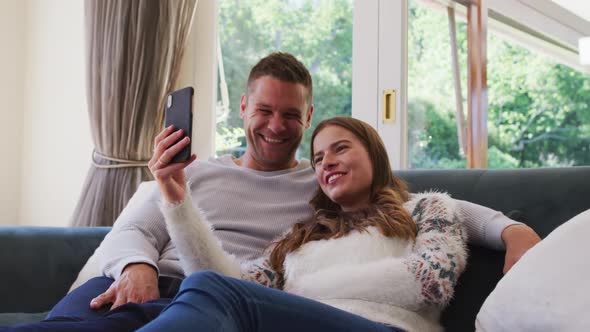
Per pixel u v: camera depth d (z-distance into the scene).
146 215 1.59
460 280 1.42
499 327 1.10
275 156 1.69
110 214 2.67
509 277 1.14
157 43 2.67
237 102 2.88
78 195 3.07
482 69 2.72
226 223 1.59
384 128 2.59
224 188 1.64
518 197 1.46
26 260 1.73
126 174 2.68
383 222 1.33
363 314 1.18
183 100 1.32
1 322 1.47
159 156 1.30
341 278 1.24
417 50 2.62
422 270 1.20
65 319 1.08
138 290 1.32
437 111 2.67
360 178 1.45
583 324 0.95
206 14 2.88
